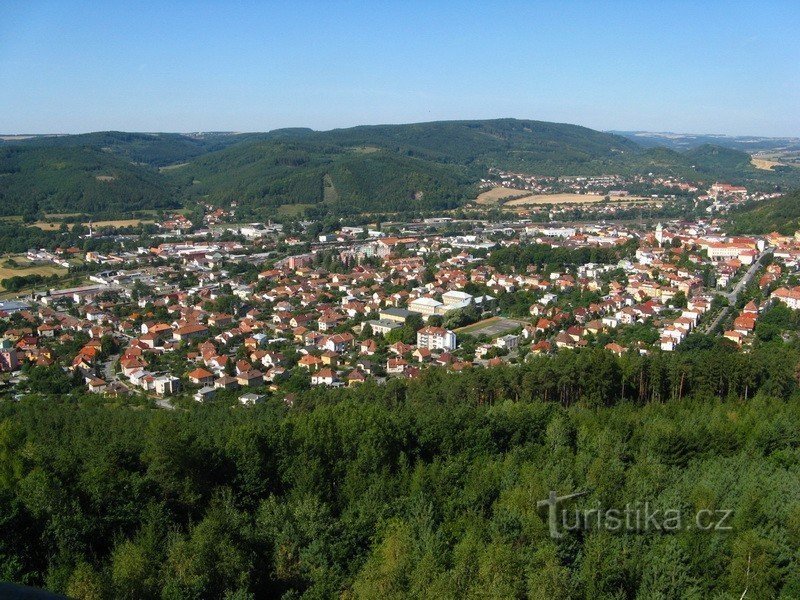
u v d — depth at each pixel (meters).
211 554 61.19
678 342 179.75
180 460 80.81
